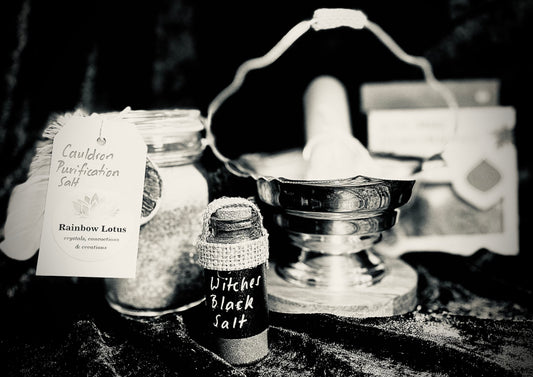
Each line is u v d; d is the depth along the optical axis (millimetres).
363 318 262
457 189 366
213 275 229
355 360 230
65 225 250
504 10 389
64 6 358
